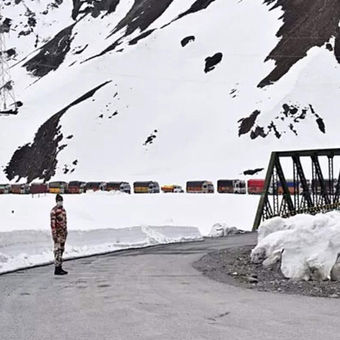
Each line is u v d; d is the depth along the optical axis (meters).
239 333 7.48
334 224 13.15
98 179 106.50
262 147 97.12
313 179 38.38
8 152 132.50
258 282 12.76
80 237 22.56
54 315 8.94
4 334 7.64
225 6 163.38
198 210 52.16
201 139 106.69
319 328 7.75
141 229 27.86
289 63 117.62
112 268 16.31
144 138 113.50
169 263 17.80
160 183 96.56
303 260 12.98
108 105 128.00
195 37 149.25
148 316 8.75
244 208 52.41
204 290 11.62
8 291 11.64
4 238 17.31
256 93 113.69
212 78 127.69
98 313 9.06
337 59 112.69
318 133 96.94
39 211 39.62
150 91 129.50
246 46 136.50
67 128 124.81
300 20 132.25
